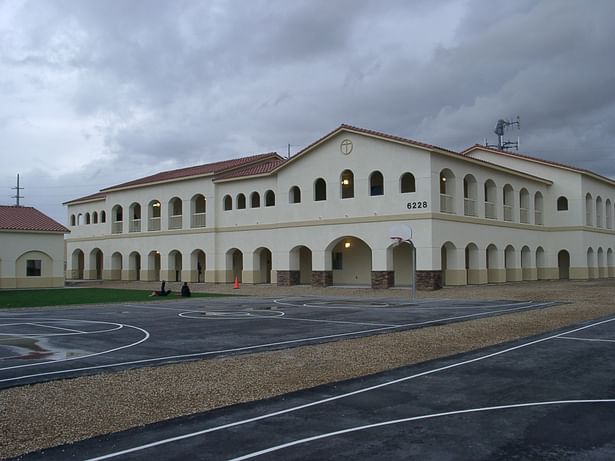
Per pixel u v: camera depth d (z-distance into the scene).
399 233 31.78
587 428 6.78
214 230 41.09
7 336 14.86
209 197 41.50
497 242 37.00
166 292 30.95
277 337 14.47
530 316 18.80
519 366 10.63
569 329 15.80
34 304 25.73
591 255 45.25
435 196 31.39
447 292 29.62
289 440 6.41
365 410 7.67
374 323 17.28
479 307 22.34
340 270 39.12
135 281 46.88
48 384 9.15
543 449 6.04
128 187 46.97
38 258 40.59
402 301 25.81
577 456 5.83
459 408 7.75
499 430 6.73
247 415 7.44
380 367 10.56
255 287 36.75
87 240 52.00
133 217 48.09
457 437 6.47
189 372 10.09
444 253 36.00
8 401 8.09
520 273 39.62
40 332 15.70
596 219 46.31
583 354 11.87
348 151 34.41
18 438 6.48
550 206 44.28
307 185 36.25
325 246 35.16
